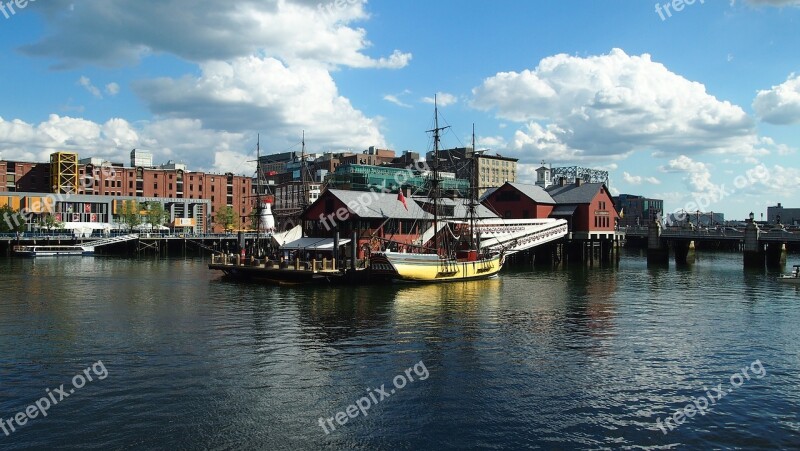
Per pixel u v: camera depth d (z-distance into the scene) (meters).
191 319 40.28
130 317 40.97
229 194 196.12
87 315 41.72
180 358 29.56
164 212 157.50
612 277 74.81
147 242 133.50
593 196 104.50
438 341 34.03
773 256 92.81
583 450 19.56
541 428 21.28
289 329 37.06
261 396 24.17
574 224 105.00
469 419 22.05
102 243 123.12
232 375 26.86
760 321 41.28
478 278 70.62
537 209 103.19
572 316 42.91
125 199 161.00
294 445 19.72
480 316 42.50
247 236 129.12
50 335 34.78
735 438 20.58
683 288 61.72
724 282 68.06
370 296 52.59
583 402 23.89
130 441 19.78
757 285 64.81
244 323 38.94
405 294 54.34
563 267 92.44
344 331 36.62
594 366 28.98
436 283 64.94
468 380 26.55
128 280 66.31
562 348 32.62
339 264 62.97
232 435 20.38
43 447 19.25
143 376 26.55
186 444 19.61
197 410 22.53
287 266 63.09
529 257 103.19
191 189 189.25
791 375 27.80
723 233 101.75
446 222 79.50
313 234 76.06
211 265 68.38
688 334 36.62
